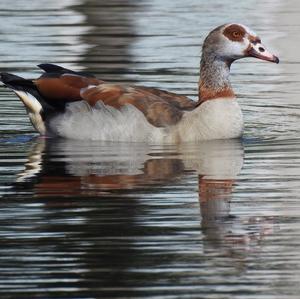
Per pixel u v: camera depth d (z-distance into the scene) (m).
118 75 21.17
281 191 14.32
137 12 27.55
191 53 23.09
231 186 14.56
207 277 11.45
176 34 24.92
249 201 13.88
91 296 10.95
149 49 23.52
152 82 20.66
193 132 17.05
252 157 16.06
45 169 15.36
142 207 13.62
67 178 14.88
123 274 11.50
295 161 15.80
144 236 12.58
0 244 12.37
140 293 11.02
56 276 11.45
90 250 12.18
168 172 15.18
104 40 24.30
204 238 12.55
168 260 11.91
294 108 19.27
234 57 17.52
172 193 14.20
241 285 11.25
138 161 15.81
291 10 27.61
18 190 14.33
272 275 11.46
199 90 17.53
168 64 22.17
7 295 10.98
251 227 12.93
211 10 27.83
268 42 24.14
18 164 15.68
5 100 19.97
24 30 25.38
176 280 11.34
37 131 17.86
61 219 13.17
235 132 17.20
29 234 12.67
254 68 22.33
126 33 25.08
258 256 12.00
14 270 11.63
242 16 26.95
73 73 17.84
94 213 13.41
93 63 22.17
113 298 10.90
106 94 17.30
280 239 12.56
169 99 17.59
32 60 22.44
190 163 15.69
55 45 23.89
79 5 28.38
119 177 14.93
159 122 17.02
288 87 20.70
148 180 14.80
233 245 12.33
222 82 17.39
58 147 16.80
